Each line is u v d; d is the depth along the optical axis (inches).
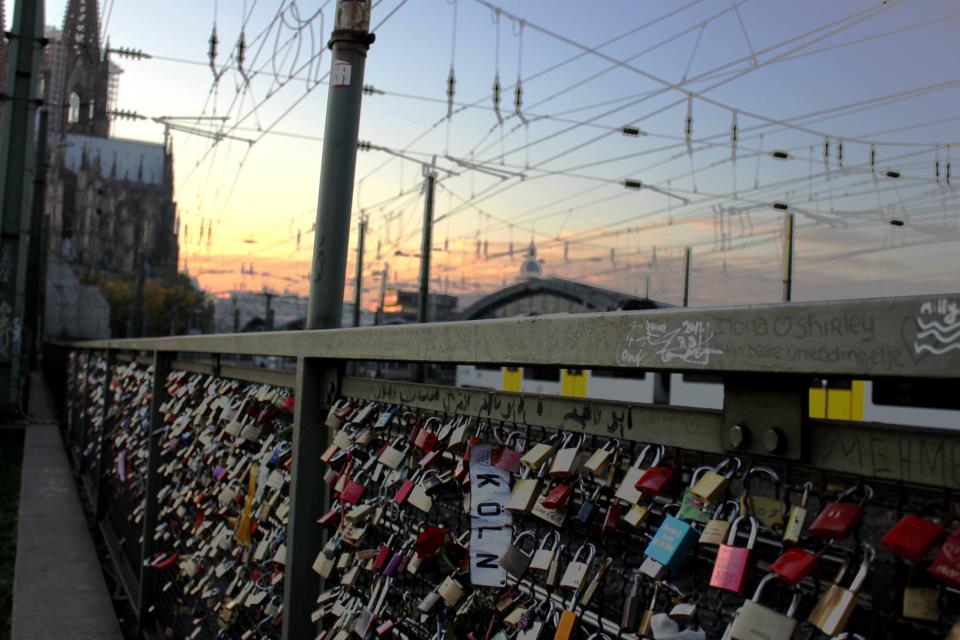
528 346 52.2
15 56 549.6
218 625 123.2
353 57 138.9
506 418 59.6
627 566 51.6
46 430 514.3
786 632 37.0
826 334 33.7
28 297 895.1
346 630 76.4
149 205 3786.9
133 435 222.5
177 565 154.9
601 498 52.4
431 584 70.7
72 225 3597.4
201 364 152.8
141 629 177.2
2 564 245.9
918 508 37.8
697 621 43.0
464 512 64.4
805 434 38.1
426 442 68.4
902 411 412.2
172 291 3587.6
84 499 327.3
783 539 39.2
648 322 42.8
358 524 78.7
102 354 324.5
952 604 33.9
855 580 36.2
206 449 136.9
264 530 108.3
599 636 49.7
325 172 137.6
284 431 104.3
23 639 166.6
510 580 60.3
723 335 38.5
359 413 82.2
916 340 30.3
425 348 64.6
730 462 44.3
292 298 2321.6
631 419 48.8
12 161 551.8
